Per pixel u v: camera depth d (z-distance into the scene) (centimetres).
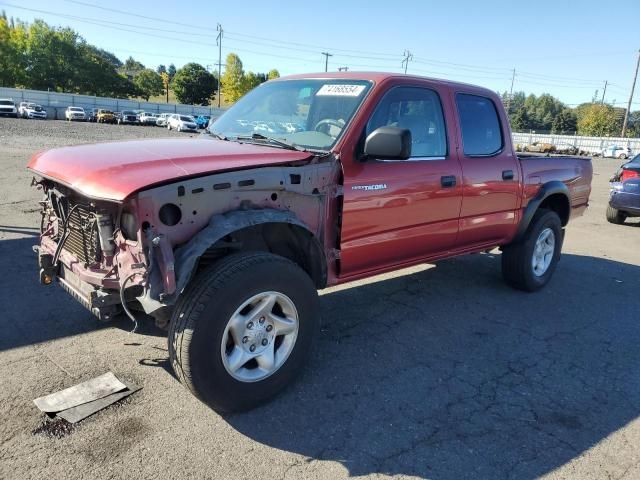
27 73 8588
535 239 544
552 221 563
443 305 516
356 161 361
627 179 1019
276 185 314
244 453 274
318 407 321
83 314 429
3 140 2144
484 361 399
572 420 325
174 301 269
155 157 303
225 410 304
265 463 267
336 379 357
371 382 356
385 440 293
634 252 819
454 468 273
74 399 310
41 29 8600
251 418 305
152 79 10894
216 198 290
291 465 267
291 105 410
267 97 437
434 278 604
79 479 246
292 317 322
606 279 650
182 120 4912
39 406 300
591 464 283
